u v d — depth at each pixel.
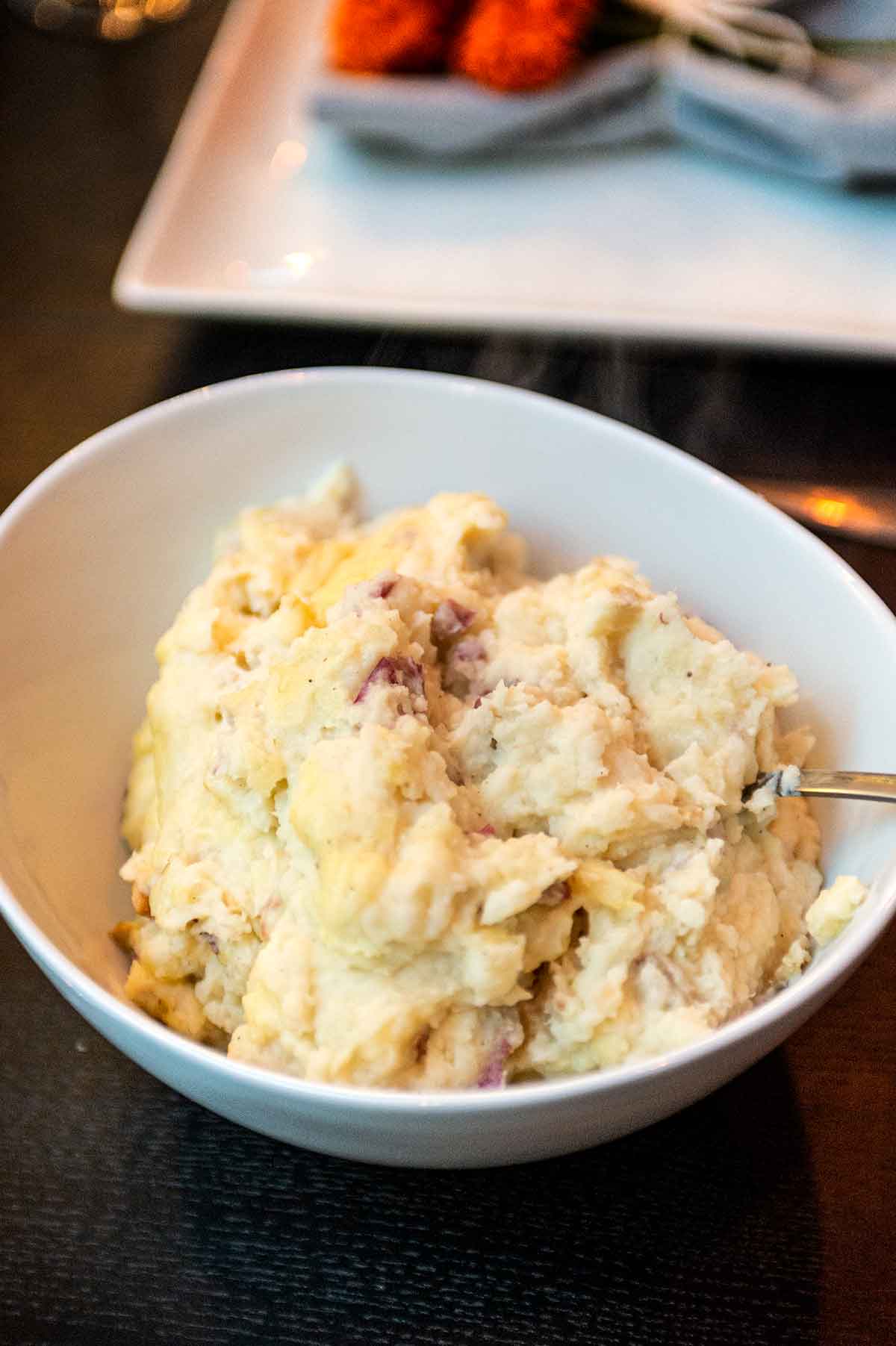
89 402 0.51
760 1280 0.33
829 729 0.37
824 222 0.53
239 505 0.42
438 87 0.54
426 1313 0.33
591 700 0.35
